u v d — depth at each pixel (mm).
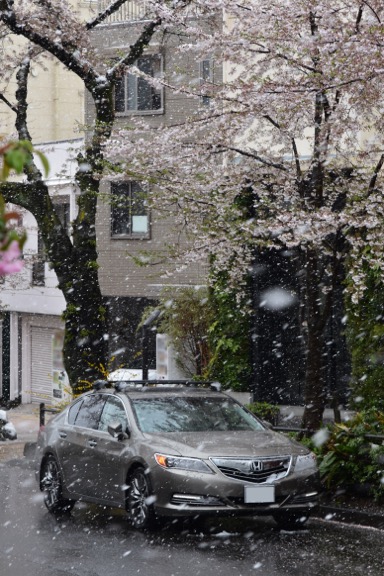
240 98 15102
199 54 15945
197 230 17078
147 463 11555
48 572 9773
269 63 15500
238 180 16734
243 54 15625
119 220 30891
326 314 15375
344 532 11906
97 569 9836
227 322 24312
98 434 12828
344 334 20984
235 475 11297
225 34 15109
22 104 22297
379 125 15141
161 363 27234
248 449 11539
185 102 29000
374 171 15062
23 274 34688
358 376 20578
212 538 11492
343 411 22109
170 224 29938
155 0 16938
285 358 23938
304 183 16219
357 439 13641
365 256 15797
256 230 15367
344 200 17234
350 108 14695
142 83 29641
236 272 17547
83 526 12531
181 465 11320
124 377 24078
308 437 15062
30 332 36625
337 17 13953
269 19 14609
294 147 15727
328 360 22297
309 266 15367
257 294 23891
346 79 13422
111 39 29938
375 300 20156
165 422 12352
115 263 30875
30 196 21328
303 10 14242
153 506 11438
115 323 31094
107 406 13070
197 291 26188
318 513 12961
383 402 20203
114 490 12242
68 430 13453
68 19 20812
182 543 11172
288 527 12039
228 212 16656
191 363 26812
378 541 11273
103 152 16812
